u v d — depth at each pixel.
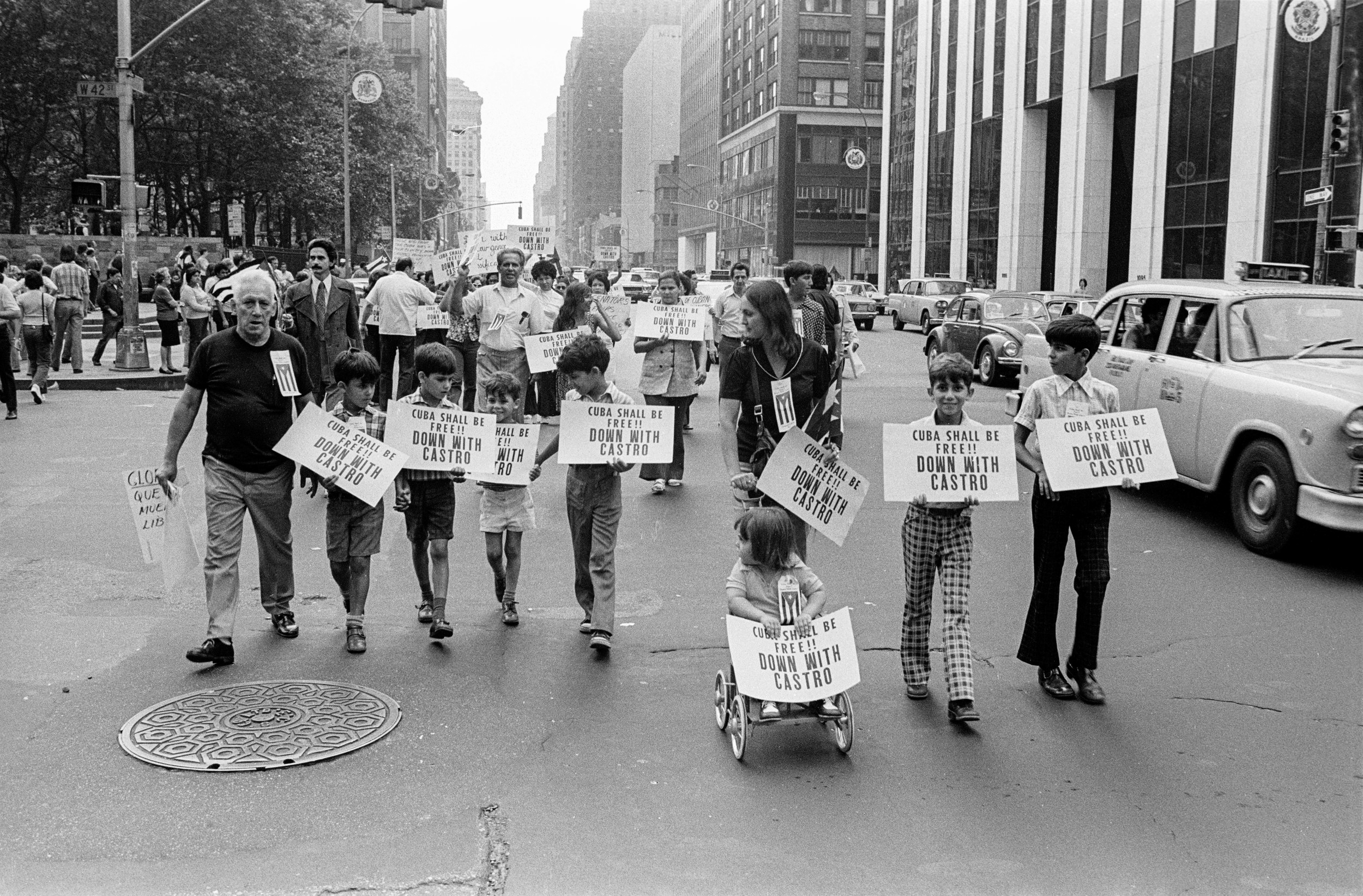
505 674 6.20
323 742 5.23
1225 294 10.03
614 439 6.44
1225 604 7.57
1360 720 5.63
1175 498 11.00
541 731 5.42
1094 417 5.76
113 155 45.84
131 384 20.27
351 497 6.50
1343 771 5.04
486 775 4.94
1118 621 7.23
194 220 61.62
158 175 51.72
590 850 4.29
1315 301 10.02
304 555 8.69
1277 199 32.81
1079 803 4.72
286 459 6.65
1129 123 44.53
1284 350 9.63
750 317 5.67
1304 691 6.02
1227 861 4.25
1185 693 6.00
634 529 9.72
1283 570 8.45
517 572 7.09
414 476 6.71
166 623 7.00
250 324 6.35
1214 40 35.16
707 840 4.38
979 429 5.66
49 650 6.48
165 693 5.85
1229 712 5.73
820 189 94.62
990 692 6.03
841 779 4.93
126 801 4.66
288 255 58.16
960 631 5.62
